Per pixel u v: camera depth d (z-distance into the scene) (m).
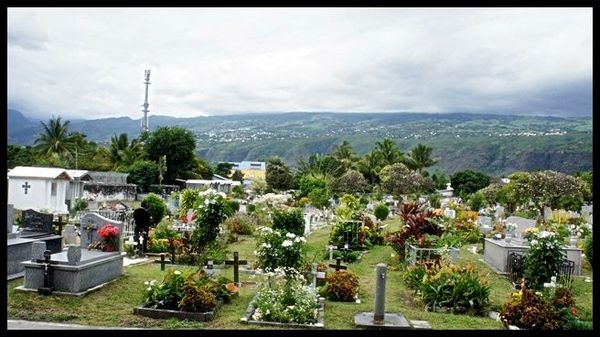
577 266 18.78
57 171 39.78
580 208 39.47
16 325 10.17
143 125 94.62
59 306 11.62
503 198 45.25
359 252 22.25
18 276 13.75
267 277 13.06
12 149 72.56
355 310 12.60
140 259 18.05
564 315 11.79
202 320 11.24
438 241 19.22
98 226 15.03
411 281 15.82
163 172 74.00
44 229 16.83
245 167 132.38
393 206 50.47
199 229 17.98
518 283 16.25
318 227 32.97
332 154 99.25
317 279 14.63
